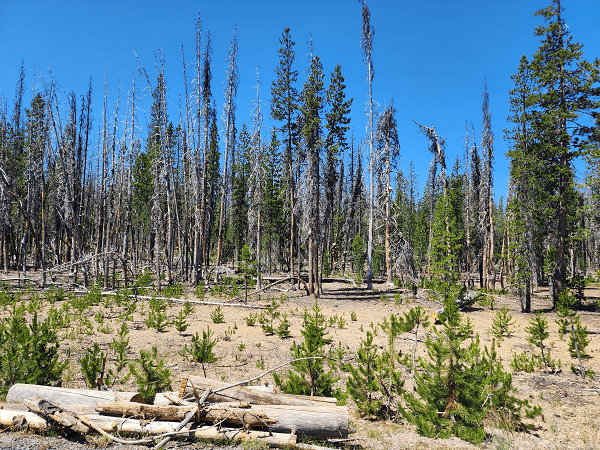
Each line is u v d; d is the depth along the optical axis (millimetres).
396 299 20875
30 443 4418
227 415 5035
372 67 26797
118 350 7836
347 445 5434
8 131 30312
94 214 35875
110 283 24656
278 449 4887
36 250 34406
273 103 25234
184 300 20078
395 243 27328
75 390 5344
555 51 21781
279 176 34500
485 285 34031
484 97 30859
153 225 25844
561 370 10508
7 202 22375
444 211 23562
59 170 21828
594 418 7312
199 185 27391
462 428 5863
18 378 5734
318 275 25609
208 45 26047
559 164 22109
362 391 7188
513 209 21969
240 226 39719
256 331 13773
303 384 6613
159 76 23078
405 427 6562
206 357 9445
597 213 22375
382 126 27922
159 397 5410
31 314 14133
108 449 4516
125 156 25578
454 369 6172
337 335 13320
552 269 23047
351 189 42469
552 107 21578
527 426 6898
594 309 21594
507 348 12805
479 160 35281
